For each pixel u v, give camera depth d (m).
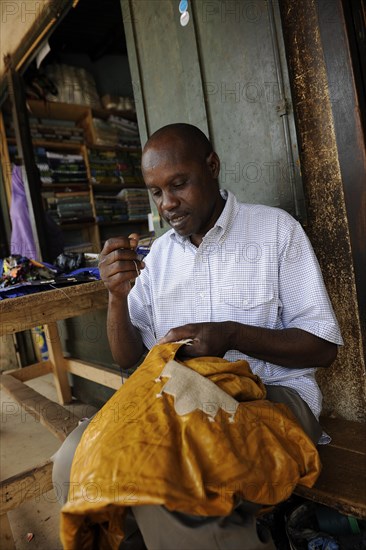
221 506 0.76
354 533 1.29
